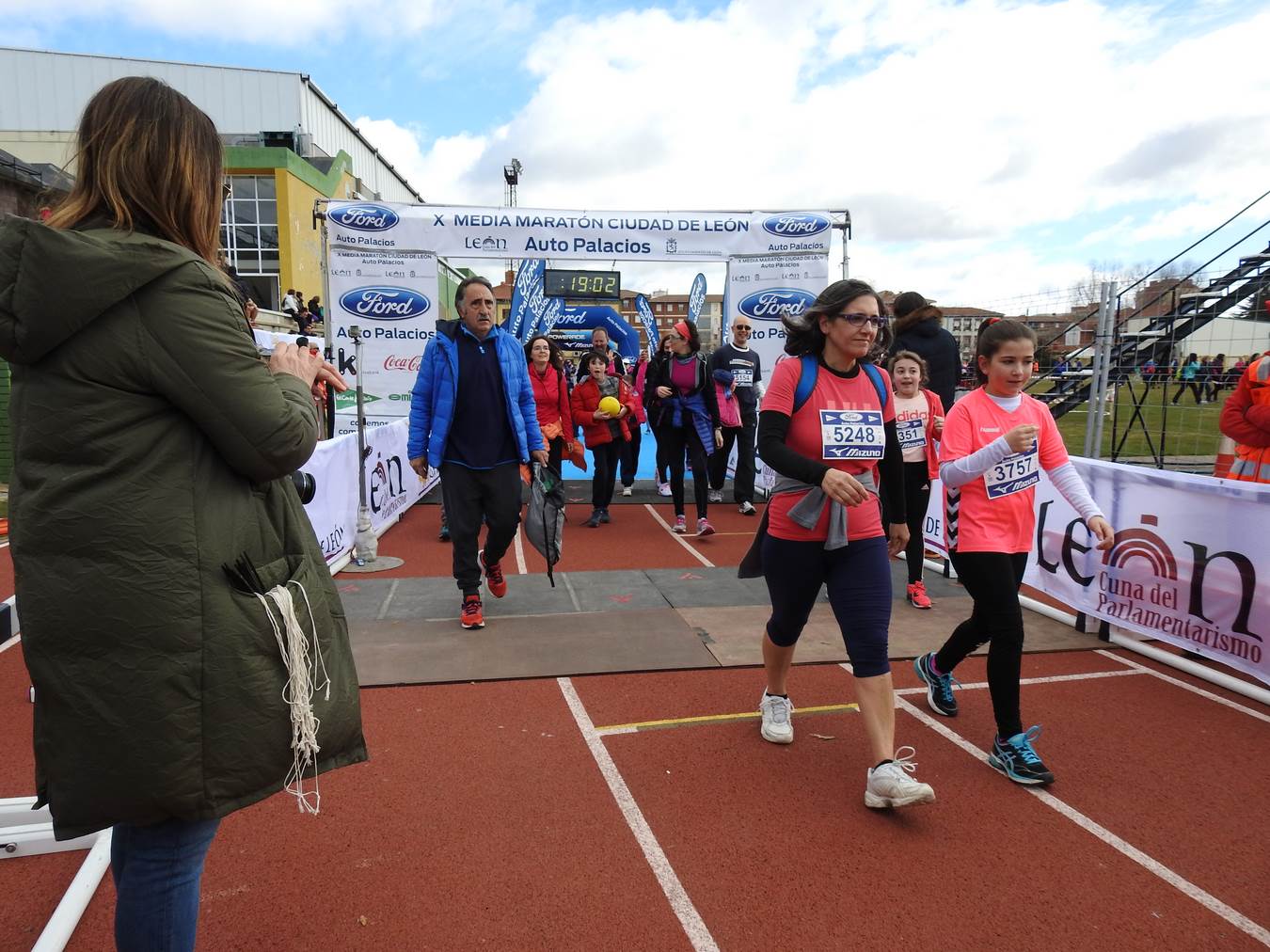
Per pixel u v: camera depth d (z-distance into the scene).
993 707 3.18
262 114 29.55
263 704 1.48
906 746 3.40
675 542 7.34
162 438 1.39
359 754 1.72
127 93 1.47
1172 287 9.48
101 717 1.37
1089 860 2.61
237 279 1.73
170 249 1.38
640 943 2.21
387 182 41.31
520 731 3.46
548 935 2.23
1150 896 2.44
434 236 9.06
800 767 3.20
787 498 2.94
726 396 8.27
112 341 1.33
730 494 10.07
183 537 1.39
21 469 1.39
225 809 1.46
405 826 2.74
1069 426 14.48
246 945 2.17
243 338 1.46
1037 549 5.29
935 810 2.89
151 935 1.52
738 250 9.49
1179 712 3.74
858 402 2.90
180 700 1.39
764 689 3.95
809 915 2.33
